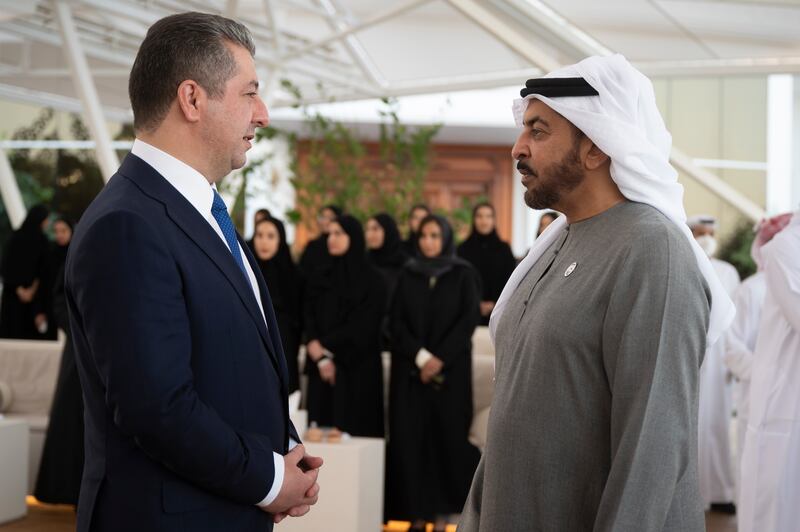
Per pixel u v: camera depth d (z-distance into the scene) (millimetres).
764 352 3256
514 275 1964
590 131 1689
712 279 1704
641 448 1512
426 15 7664
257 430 1694
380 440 4301
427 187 13180
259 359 1710
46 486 4879
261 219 5270
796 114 11797
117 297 1522
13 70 9180
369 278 5129
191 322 1623
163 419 1510
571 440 1633
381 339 5230
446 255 5062
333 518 3922
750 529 3186
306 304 5180
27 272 7695
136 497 1587
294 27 8438
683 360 1553
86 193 11906
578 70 1721
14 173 11641
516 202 13242
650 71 6949
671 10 5777
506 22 5820
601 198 1761
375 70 9086
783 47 6246
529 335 1707
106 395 1546
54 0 6895
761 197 11773
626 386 1550
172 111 1701
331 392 5000
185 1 6914
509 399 1715
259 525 1694
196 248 1655
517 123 1949
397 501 4723
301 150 12570
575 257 1732
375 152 12828
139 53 1728
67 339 4945
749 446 3232
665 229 1625
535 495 1651
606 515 1518
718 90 11859
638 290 1577
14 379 5727
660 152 1758
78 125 11891
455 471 4711
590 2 5805
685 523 1604
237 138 1736
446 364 4730
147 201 1635
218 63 1698
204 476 1568
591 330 1627
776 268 3135
